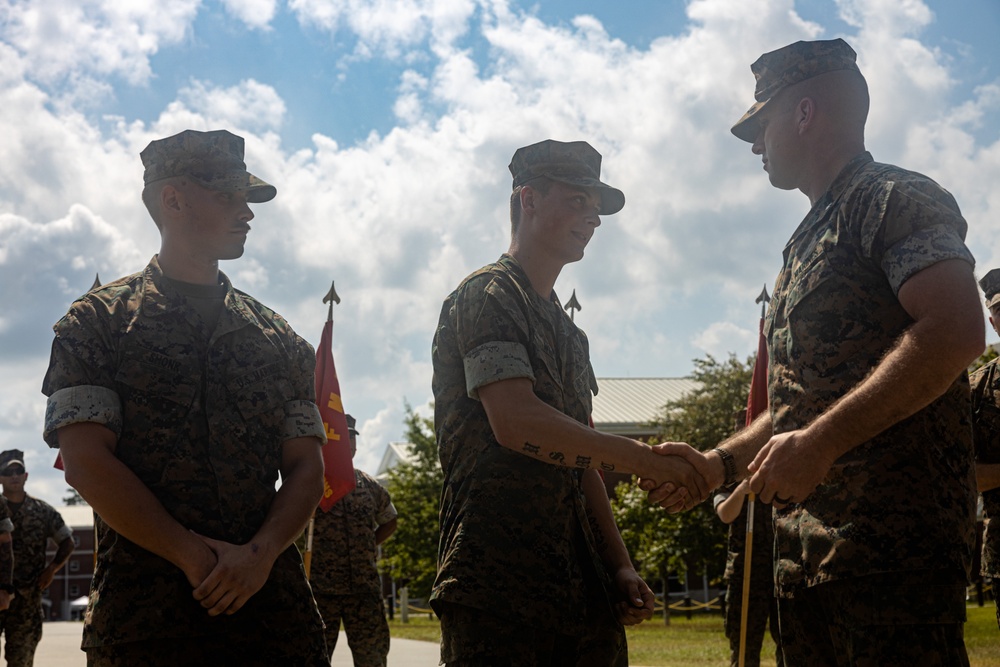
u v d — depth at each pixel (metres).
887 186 2.98
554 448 3.31
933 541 2.81
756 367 9.21
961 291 2.77
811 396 3.06
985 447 5.51
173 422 3.26
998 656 10.77
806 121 3.31
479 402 3.51
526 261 3.75
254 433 3.40
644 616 3.61
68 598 80.69
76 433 3.11
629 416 44.94
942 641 2.79
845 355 3.02
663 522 26.94
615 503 28.86
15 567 10.12
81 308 3.29
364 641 8.61
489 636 3.25
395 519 9.41
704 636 18.69
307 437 3.57
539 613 3.28
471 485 3.43
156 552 3.05
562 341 3.69
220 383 3.38
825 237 3.12
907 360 2.77
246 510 3.31
